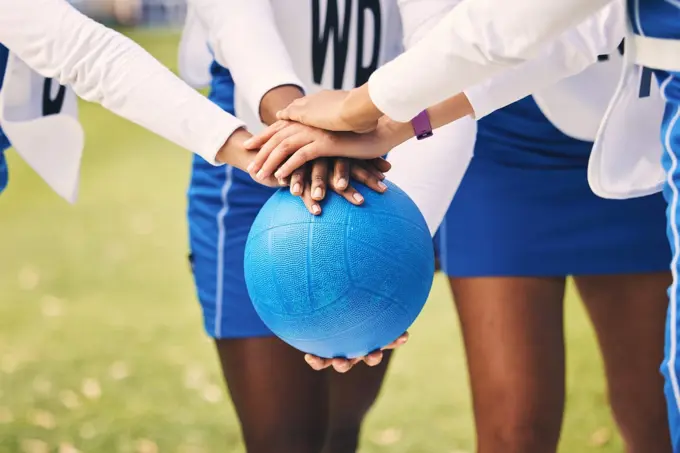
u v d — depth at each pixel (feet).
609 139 8.57
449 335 20.27
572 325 20.71
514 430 10.12
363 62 10.57
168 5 92.27
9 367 18.95
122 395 17.47
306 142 8.37
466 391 17.34
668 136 7.68
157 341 20.12
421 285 8.14
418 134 8.86
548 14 7.05
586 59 9.04
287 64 9.44
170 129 8.92
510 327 10.29
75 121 10.50
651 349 10.91
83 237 28.60
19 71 9.86
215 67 10.87
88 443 15.55
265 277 8.02
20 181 36.76
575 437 15.39
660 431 11.03
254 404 10.53
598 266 10.65
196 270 10.91
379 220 7.99
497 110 10.66
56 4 9.00
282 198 8.29
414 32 9.75
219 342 10.74
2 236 29.07
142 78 8.88
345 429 12.19
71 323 21.38
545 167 10.58
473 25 7.26
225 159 8.98
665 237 10.68
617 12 8.95
